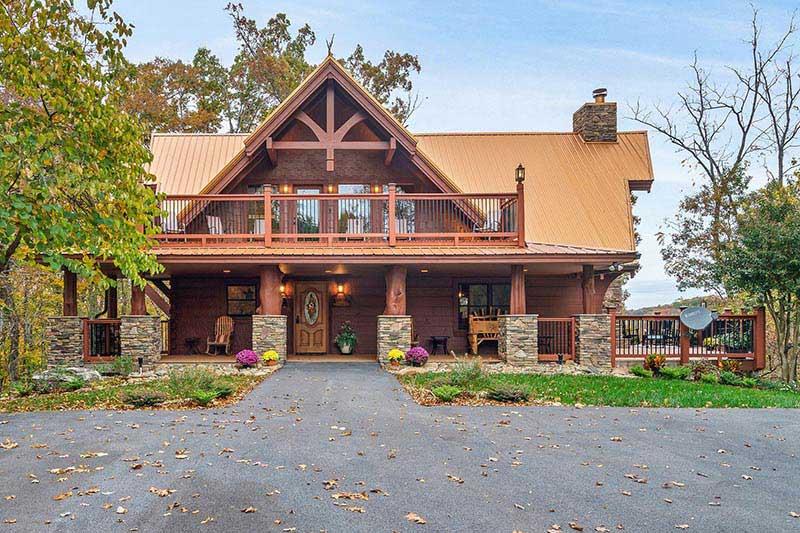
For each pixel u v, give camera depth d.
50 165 7.48
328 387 10.63
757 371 14.45
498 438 7.16
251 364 12.83
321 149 15.64
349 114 16.14
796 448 6.89
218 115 29.73
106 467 5.91
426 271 16.41
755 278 13.90
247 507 4.88
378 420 8.07
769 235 13.65
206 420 8.02
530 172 18.50
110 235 8.24
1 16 7.46
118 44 8.24
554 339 16.59
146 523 4.55
